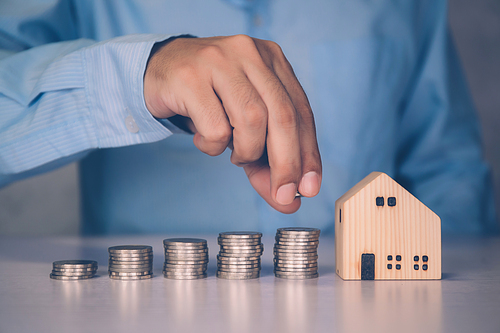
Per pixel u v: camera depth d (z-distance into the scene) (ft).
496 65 12.09
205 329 1.49
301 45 7.25
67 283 2.41
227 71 2.60
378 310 1.79
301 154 2.74
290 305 1.87
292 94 2.87
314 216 7.32
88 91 3.52
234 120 2.55
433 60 7.62
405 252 2.64
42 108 3.64
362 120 7.37
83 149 3.67
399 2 7.45
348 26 7.27
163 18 7.04
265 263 3.25
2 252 3.88
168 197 7.24
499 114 12.09
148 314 1.70
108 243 4.69
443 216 7.22
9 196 11.30
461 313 1.75
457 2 12.07
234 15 7.13
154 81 2.92
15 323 1.57
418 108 7.78
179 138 7.14
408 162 7.88
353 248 2.63
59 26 6.48
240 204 7.23
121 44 3.19
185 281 2.50
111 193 7.26
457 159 7.59
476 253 3.80
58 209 11.49
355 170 7.41
